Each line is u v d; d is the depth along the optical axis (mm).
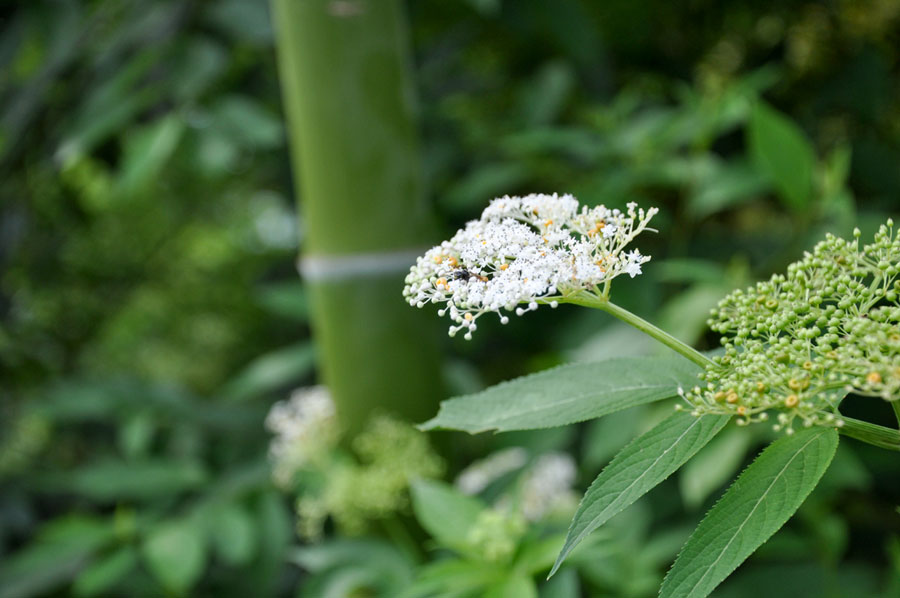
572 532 472
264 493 1072
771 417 856
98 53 1246
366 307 875
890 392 465
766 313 510
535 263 502
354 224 863
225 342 2590
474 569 691
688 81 1491
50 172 1420
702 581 459
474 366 1446
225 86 1415
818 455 472
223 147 1067
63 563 1081
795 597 1016
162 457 1312
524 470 880
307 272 904
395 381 884
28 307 1851
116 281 2342
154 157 1015
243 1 1144
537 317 1270
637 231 517
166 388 1279
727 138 1384
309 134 861
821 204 952
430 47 1501
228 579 1159
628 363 535
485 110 1412
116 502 1388
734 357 506
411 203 878
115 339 2639
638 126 1116
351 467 884
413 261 878
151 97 1079
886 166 1241
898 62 1406
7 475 1382
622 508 469
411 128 881
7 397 1659
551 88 1276
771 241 1208
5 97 1306
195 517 1000
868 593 988
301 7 838
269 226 2586
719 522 467
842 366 475
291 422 939
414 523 888
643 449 485
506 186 1279
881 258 497
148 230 2416
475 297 499
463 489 931
